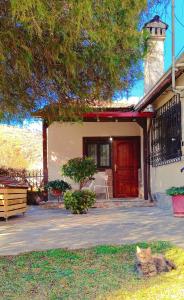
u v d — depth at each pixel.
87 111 6.02
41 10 3.40
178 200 7.50
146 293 3.08
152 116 10.61
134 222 6.85
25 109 5.64
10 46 4.12
